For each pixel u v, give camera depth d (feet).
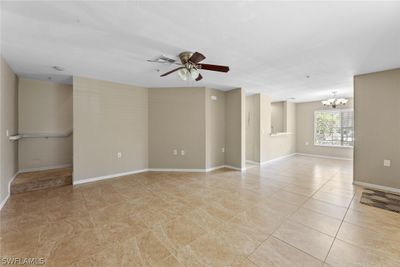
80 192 11.14
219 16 5.93
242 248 6.07
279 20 6.14
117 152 14.75
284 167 18.11
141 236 6.73
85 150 13.14
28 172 13.28
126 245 6.23
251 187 12.10
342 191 11.28
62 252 5.85
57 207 9.07
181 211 8.70
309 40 7.52
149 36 7.23
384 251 5.86
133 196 10.53
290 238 6.58
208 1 5.21
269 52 8.66
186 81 14.17
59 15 5.87
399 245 6.14
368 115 11.96
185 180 13.69
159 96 16.43
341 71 11.48
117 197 10.37
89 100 13.26
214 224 7.55
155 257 5.66
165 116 16.46
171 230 7.13
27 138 13.52
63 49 8.39
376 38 7.32
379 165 11.64
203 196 10.54
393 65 10.44
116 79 13.67
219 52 8.68
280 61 9.78
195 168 16.43
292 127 25.75
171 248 6.08
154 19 6.11
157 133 16.52
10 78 10.79
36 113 13.79
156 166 16.60
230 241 6.44
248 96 20.61
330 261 5.44
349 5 5.38
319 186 12.28
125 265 5.34
